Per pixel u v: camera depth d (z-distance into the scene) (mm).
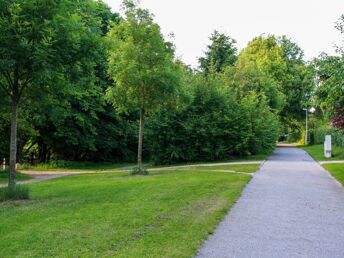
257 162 27953
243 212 10047
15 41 10695
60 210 10016
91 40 12227
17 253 6320
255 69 45219
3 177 23406
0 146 26562
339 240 7570
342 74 13258
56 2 11180
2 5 10648
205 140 32469
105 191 13734
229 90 35344
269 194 13047
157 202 11031
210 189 13797
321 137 56406
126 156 40125
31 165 34469
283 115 63312
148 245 6742
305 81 60312
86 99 31141
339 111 17984
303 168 22828
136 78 19891
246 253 6629
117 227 8016
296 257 6484
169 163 32906
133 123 38781
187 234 7527
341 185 15508
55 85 12211
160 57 20469
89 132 35750
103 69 32094
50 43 10820
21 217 9156
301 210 10422
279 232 8094
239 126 32500
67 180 19969
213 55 58344
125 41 20578
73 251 6379
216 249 6809
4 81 12461
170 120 32094
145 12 20578
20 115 23469
